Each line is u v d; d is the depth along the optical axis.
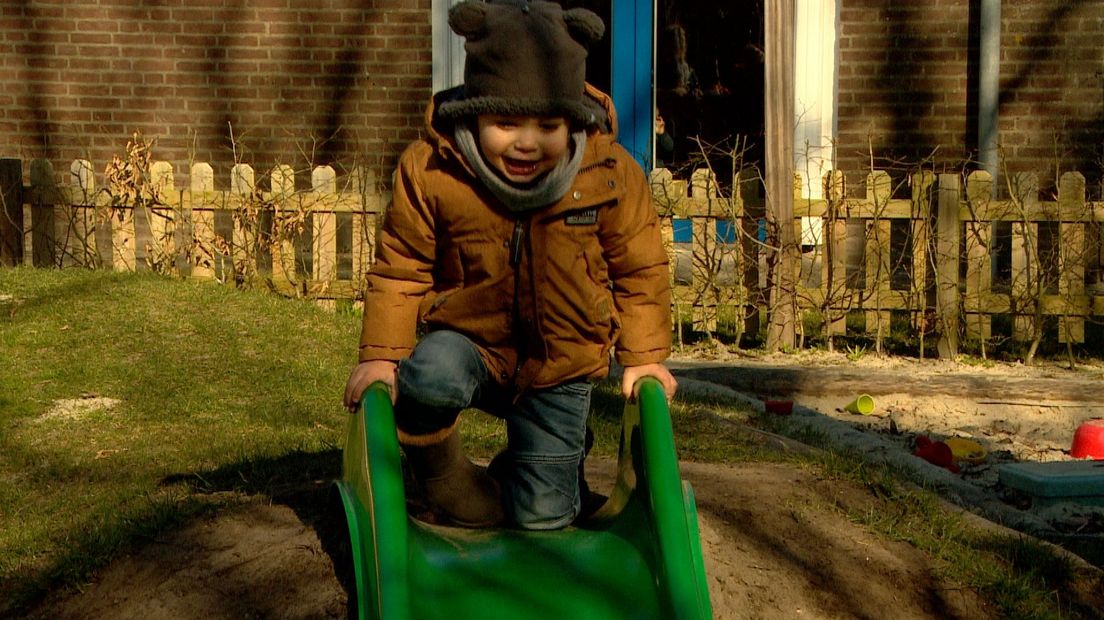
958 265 8.15
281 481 4.32
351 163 11.16
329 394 5.89
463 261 3.15
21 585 3.63
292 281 8.44
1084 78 11.02
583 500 3.58
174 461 4.72
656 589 2.84
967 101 10.97
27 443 5.02
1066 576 4.13
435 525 3.41
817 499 4.38
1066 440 6.66
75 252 8.69
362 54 11.07
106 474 4.59
